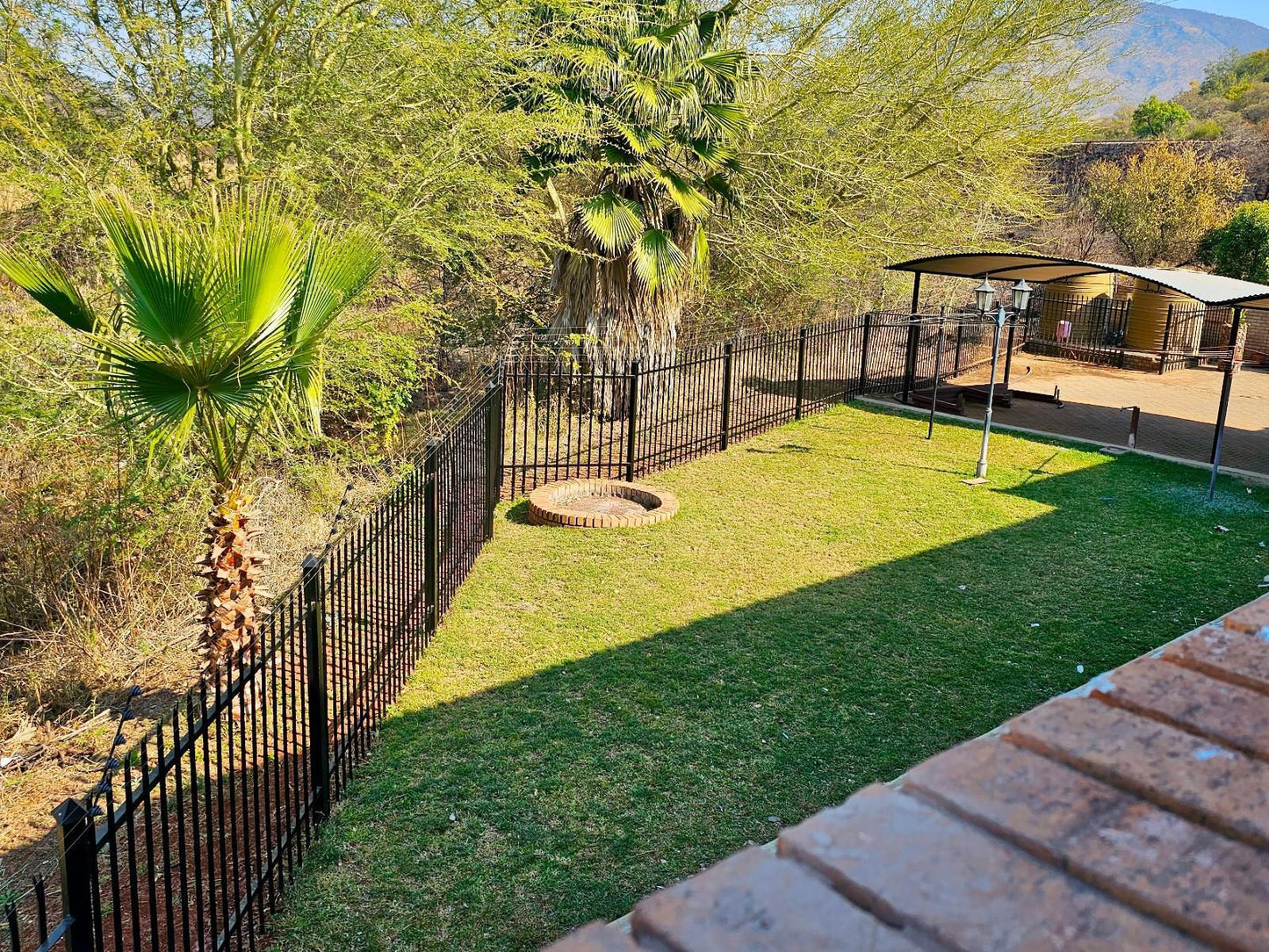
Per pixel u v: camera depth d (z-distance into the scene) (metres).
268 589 7.93
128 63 8.86
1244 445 15.21
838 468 13.37
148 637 7.54
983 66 17.78
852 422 16.30
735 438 14.87
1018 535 10.60
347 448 9.44
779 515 11.21
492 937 4.45
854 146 17.78
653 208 14.52
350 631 5.65
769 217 18.00
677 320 15.30
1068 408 18.05
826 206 17.94
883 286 21.58
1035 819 0.89
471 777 5.75
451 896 4.72
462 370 15.95
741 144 17.05
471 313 15.55
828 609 8.43
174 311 4.98
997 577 9.29
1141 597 8.84
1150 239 28.16
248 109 9.51
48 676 7.03
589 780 5.75
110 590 7.81
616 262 14.31
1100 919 0.76
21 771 6.11
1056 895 0.78
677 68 13.80
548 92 12.36
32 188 7.69
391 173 10.38
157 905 4.60
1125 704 1.14
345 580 5.80
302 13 9.38
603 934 0.75
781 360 16.06
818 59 16.72
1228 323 24.75
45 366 7.51
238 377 5.42
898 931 0.74
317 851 5.02
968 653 7.60
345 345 8.95
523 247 15.20
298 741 6.03
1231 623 1.40
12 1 8.18
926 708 6.72
